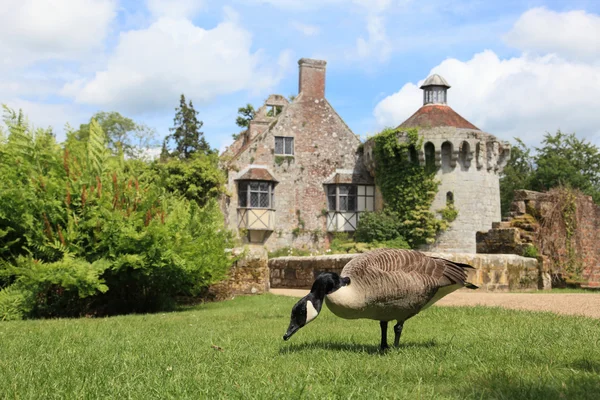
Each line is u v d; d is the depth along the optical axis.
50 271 12.04
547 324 8.27
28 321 11.52
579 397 3.98
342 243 39.34
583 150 55.75
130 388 4.31
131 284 14.08
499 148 39.62
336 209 41.81
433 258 6.30
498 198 39.81
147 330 8.82
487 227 38.75
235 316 11.41
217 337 7.72
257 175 40.31
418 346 6.64
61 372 5.01
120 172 14.38
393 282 5.83
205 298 16.72
